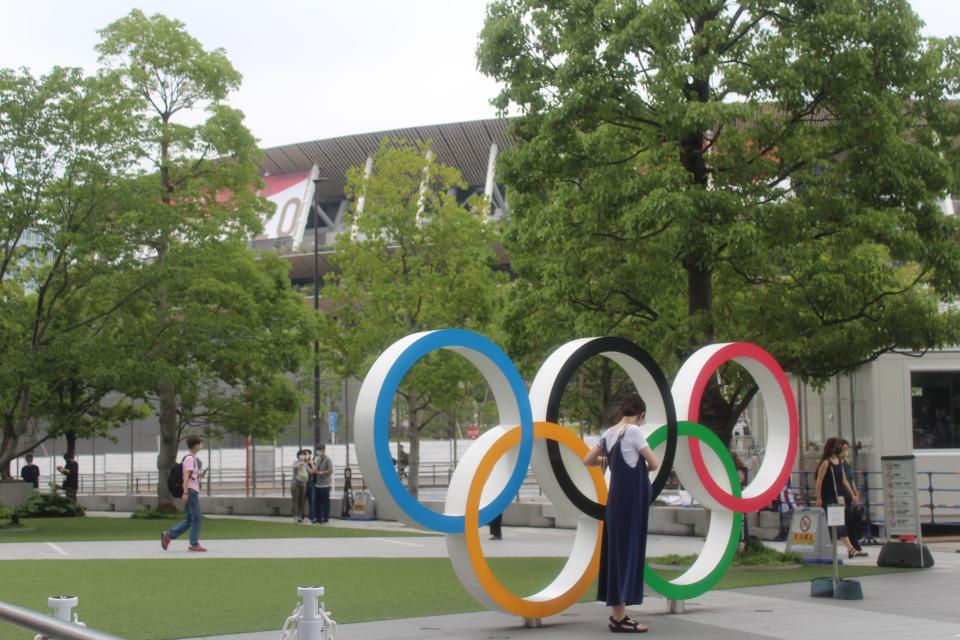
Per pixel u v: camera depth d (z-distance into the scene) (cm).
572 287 1562
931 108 1524
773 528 2052
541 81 1542
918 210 1491
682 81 1412
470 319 3056
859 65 1413
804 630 934
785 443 1177
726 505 1098
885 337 1532
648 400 1084
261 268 3061
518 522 2627
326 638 671
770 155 1534
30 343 2377
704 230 1394
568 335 1858
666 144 1488
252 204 2944
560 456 1002
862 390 2139
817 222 1477
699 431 1103
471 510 938
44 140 2269
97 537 2109
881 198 1502
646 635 912
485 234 3064
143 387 2373
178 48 2922
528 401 988
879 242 1456
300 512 2767
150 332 2514
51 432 2475
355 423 907
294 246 7600
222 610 1049
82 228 2334
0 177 2261
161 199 2681
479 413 4194
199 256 2500
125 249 2395
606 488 1028
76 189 2291
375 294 2981
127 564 1497
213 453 5259
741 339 1524
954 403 2128
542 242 1628
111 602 1106
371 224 3033
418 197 3047
